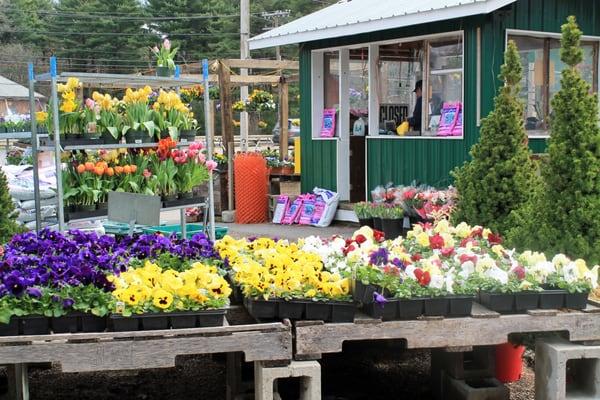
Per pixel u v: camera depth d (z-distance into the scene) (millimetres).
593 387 3885
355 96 10852
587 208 4609
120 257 4344
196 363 5043
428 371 4902
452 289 3809
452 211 6520
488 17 8141
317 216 10602
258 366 3611
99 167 6480
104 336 3412
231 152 12125
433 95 9023
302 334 3623
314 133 10750
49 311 3518
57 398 4371
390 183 9508
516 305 3928
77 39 43219
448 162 8695
